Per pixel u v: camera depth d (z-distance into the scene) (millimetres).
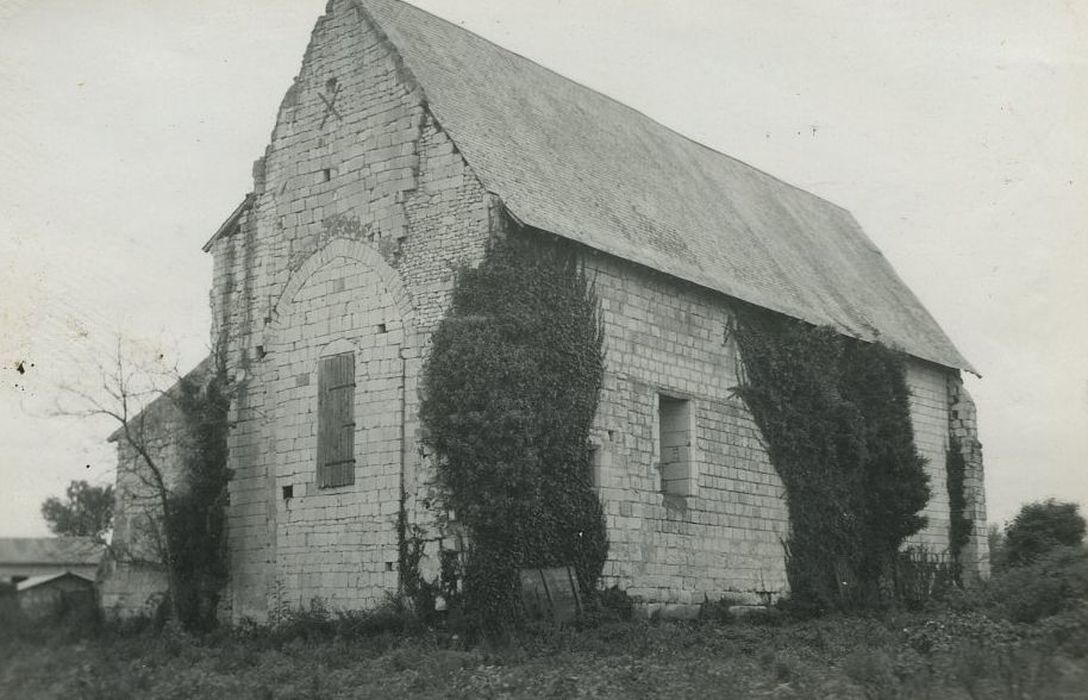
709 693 16938
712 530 29625
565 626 24031
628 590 26688
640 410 27875
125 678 18562
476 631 23438
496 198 25438
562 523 25234
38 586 28484
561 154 30094
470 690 17859
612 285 27656
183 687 18453
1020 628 23281
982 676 17000
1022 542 37625
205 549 29000
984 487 41656
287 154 29609
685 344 29766
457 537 24297
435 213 26297
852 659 18812
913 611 33656
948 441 41438
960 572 40375
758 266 34406
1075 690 16375
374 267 27141
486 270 25000
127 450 32094
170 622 26719
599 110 34812
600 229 27891
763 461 31812
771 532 31641
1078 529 37500
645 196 32062
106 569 31094
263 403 28938
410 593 24891
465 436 24203
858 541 34656
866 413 36031
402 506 25484
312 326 28172
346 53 28766
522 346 24703
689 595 28484
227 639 26844
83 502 33094
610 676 18531
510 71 31922
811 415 33125
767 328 32750
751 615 29719
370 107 27984
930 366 40938
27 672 18422
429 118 26891
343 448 26938
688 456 29406
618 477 26953
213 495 29281
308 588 26906
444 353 24766
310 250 28609
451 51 30109
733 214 36844
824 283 38312
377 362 26656
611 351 27281
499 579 23781
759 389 32062
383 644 23594
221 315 30359
